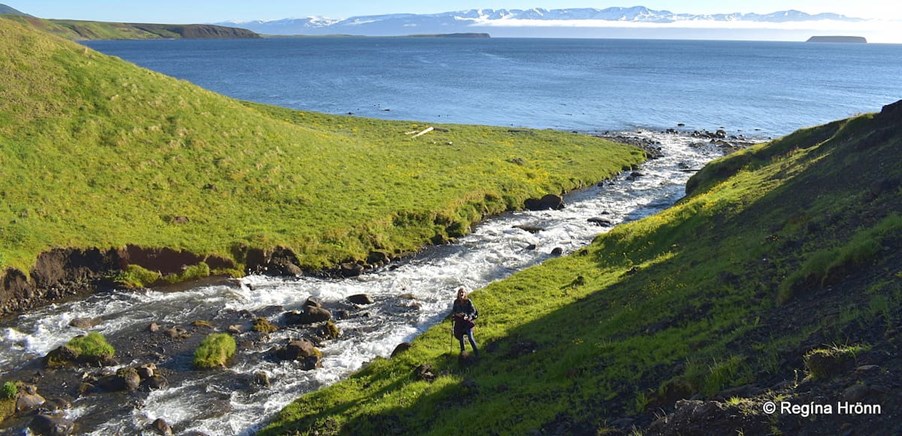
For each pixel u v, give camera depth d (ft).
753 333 54.85
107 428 63.62
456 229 136.98
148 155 135.64
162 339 83.56
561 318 79.15
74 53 158.71
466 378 65.82
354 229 126.62
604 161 206.69
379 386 68.28
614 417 49.52
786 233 81.25
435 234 132.36
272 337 85.05
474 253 124.06
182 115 154.30
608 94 431.84
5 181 112.37
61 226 107.14
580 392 56.18
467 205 148.46
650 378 54.24
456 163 179.63
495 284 101.19
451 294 101.96
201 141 147.43
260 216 127.54
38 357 78.18
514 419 54.34
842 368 39.70
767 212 98.48
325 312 90.74
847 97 414.41
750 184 124.06
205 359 76.64
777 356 47.09
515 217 150.82
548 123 306.35
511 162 189.78
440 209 140.77
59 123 132.26
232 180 137.90
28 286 95.76
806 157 127.54
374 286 106.11
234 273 109.29
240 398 69.82
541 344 71.61
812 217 83.20
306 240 119.85
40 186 115.03
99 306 94.63
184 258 108.68
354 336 85.87
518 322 81.41
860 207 78.48
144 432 62.85
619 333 68.39
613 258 106.73
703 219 108.17
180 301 97.25
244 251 112.98
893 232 62.75
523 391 59.47
